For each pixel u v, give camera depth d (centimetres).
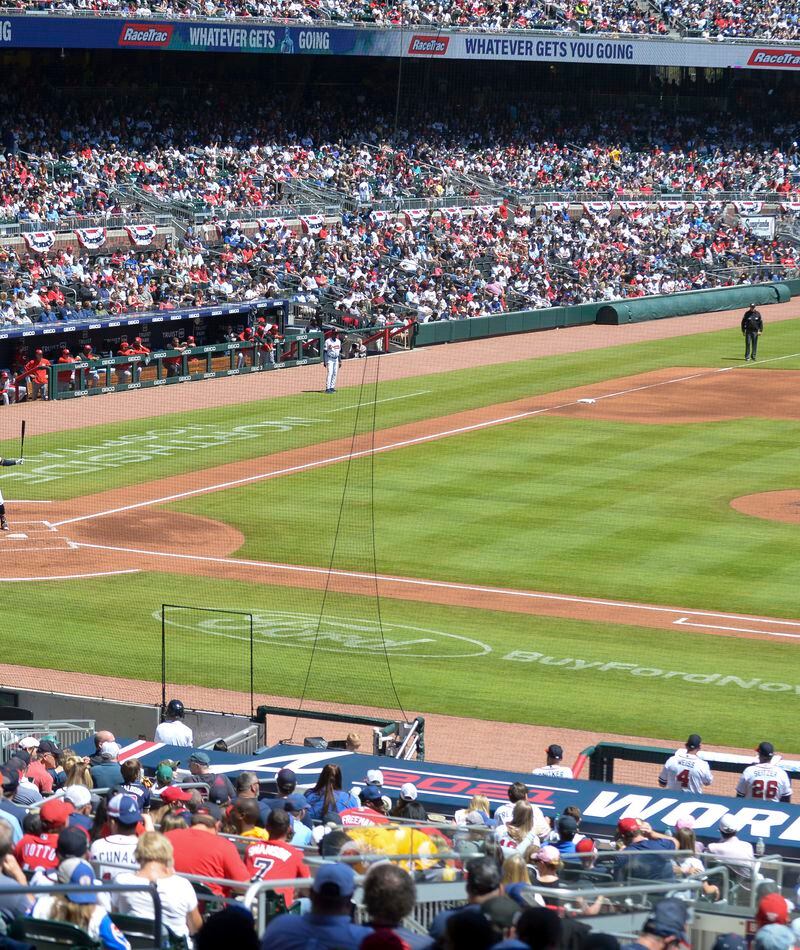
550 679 2609
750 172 9581
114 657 2712
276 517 3741
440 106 9144
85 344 5734
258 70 8538
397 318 6662
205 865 1069
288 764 1836
